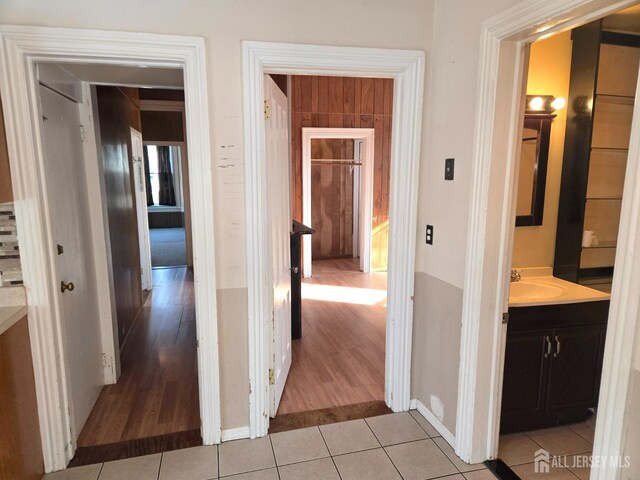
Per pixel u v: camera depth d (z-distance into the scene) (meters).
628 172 1.24
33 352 1.96
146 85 2.67
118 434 2.39
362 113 5.67
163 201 12.90
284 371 2.90
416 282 2.49
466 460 2.15
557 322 2.29
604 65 2.53
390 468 2.11
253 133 2.06
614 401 1.31
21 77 1.80
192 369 3.21
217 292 2.17
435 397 2.42
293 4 2.04
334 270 6.35
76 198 2.42
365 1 2.13
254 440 2.33
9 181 1.84
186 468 2.11
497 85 1.83
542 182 2.68
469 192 2.00
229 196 2.11
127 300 3.87
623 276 1.27
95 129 2.71
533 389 2.33
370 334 3.89
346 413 2.59
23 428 1.85
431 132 2.31
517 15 1.66
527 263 2.77
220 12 1.96
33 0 1.78
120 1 1.86
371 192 5.98
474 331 2.04
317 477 2.05
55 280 2.00
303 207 5.68
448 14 2.11
